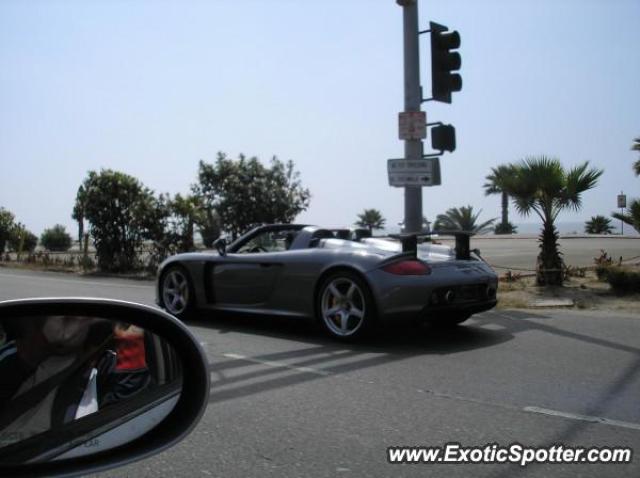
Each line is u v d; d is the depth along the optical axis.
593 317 7.64
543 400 4.12
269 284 6.80
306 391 4.38
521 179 10.32
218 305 7.39
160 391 2.06
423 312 5.80
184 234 16.53
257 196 19.27
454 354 5.57
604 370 4.92
